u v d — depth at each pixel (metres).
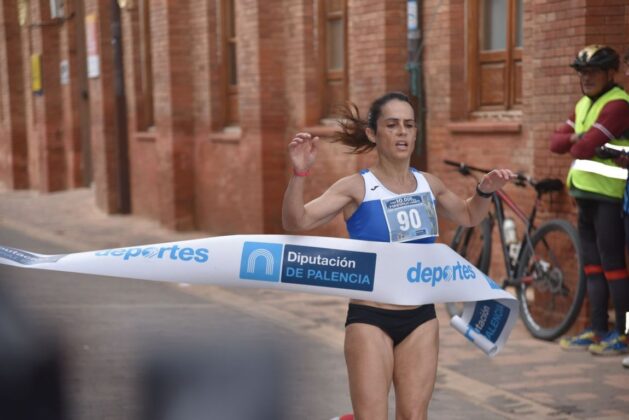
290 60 24.77
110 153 35.06
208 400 11.66
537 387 12.04
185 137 29.55
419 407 7.92
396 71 20.56
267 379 12.66
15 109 50.44
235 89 27.84
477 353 13.77
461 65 19.36
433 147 20.00
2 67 51.22
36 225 32.81
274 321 16.44
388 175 8.15
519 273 14.95
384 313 8.02
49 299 18.22
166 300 18.47
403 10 20.45
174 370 13.08
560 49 14.76
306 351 14.26
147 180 32.91
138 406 11.45
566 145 13.85
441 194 8.45
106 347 14.38
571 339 14.01
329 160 23.09
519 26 18.31
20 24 47.28
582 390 11.86
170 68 29.23
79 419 10.96
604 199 13.20
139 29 33.09
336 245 8.10
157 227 31.03
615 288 13.36
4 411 11.27
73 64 43.16
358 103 21.52
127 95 33.91
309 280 8.16
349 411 11.27
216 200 28.17
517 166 17.83
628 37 14.38
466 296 8.30
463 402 11.55
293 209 7.60
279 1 24.88
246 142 25.86
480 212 8.47
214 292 19.27
